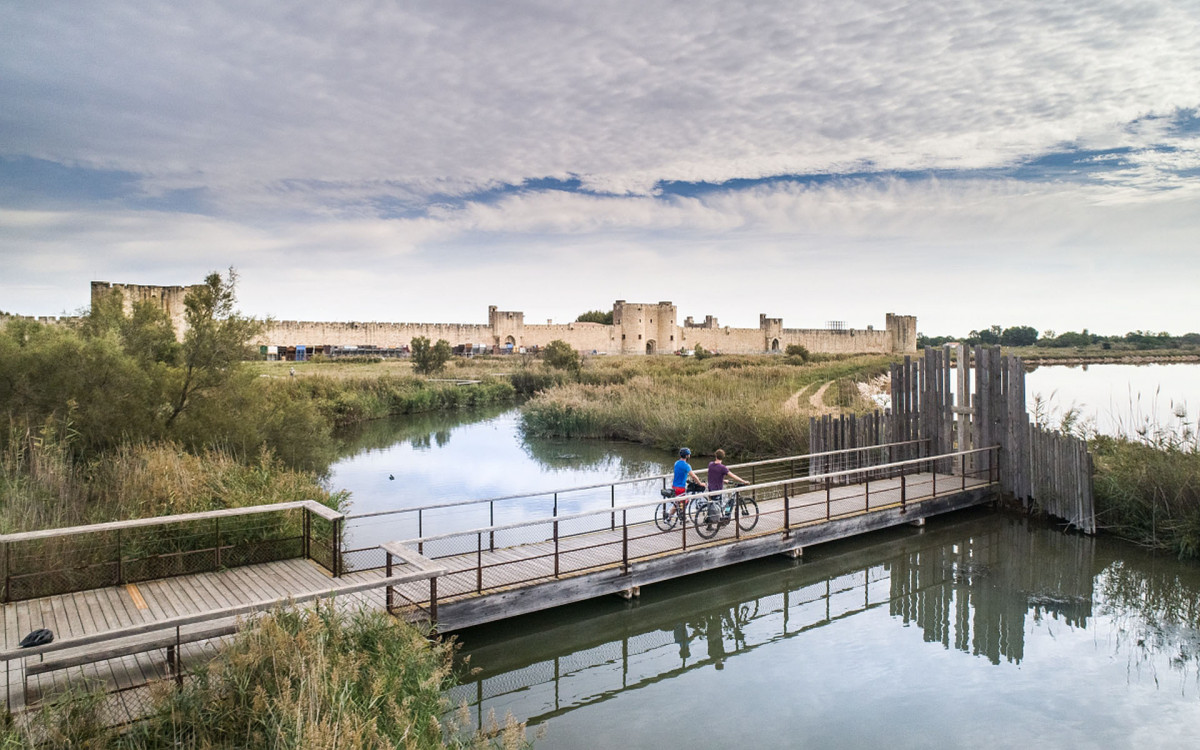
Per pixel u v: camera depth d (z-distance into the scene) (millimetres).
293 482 11414
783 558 11078
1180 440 12586
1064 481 12797
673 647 8375
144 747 4270
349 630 5766
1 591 6926
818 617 9219
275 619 5227
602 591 8844
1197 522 11125
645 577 9289
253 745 4230
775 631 8789
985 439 14414
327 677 4668
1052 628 8695
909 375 15727
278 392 18516
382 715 4777
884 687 7254
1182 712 6625
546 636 8547
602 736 6309
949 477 14891
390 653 5559
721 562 10055
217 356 13852
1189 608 9250
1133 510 12039
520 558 9305
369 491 16359
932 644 8312
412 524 13023
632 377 38000
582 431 25500
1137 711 6656
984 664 7742
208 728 4387
